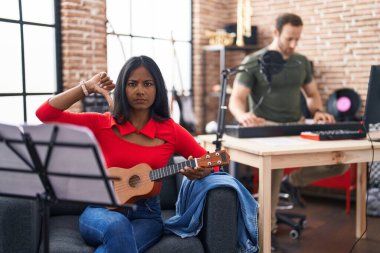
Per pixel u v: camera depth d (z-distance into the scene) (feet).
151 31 15.46
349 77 14.39
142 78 6.64
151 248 6.46
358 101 13.80
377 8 13.62
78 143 4.65
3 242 6.26
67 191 5.18
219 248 6.79
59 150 4.81
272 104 10.57
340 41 14.47
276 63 9.34
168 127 7.05
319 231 11.48
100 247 6.04
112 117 6.81
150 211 6.85
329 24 14.65
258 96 10.61
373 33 13.76
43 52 12.22
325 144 8.42
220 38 16.30
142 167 6.63
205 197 6.81
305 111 13.65
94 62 13.00
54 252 6.33
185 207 7.34
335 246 10.34
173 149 7.11
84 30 12.63
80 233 6.93
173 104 14.99
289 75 10.48
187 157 7.30
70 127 4.58
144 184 6.56
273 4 15.93
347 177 13.26
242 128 9.29
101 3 13.01
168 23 16.08
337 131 9.50
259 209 7.78
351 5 14.12
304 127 9.81
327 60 14.82
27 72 11.87
